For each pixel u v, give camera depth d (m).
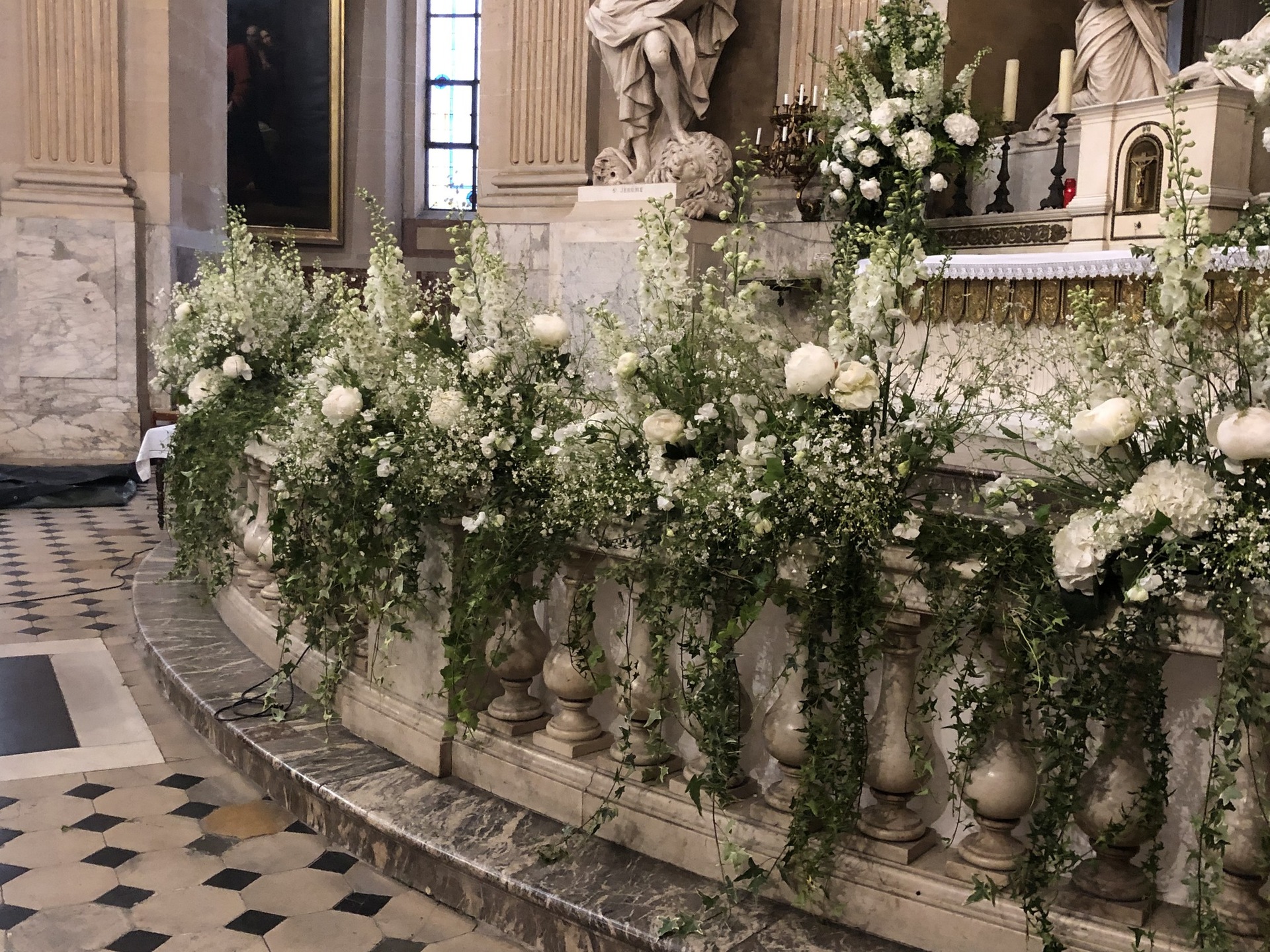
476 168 19.98
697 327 3.21
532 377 3.83
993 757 2.76
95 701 5.40
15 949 3.29
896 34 7.97
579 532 3.46
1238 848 2.47
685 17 9.76
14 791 4.38
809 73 9.73
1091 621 2.49
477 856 3.44
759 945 2.90
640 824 3.43
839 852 3.00
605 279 9.80
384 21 19.05
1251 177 6.38
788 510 2.82
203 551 6.14
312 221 18.67
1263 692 2.23
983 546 2.68
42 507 10.70
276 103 18.08
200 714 4.94
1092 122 6.86
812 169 8.97
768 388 3.10
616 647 3.57
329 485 4.23
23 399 12.30
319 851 3.91
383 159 19.22
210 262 6.98
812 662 2.92
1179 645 2.42
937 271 3.35
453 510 3.82
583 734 3.69
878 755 2.94
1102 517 2.38
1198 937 2.33
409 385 3.93
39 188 12.26
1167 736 2.59
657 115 10.00
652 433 3.07
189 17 13.23
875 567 2.82
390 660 4.29
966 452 3.86
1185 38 11.52
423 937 3.38
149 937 3.37
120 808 4.24
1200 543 2.35
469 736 3.93
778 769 3.32
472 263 3.88
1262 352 2.37
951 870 2.85
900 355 2.98
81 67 12.27
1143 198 6.63
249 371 6.31
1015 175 8.85
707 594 3.02
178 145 13.07
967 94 8.12
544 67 11.02
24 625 6.70
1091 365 2.56
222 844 3.96
